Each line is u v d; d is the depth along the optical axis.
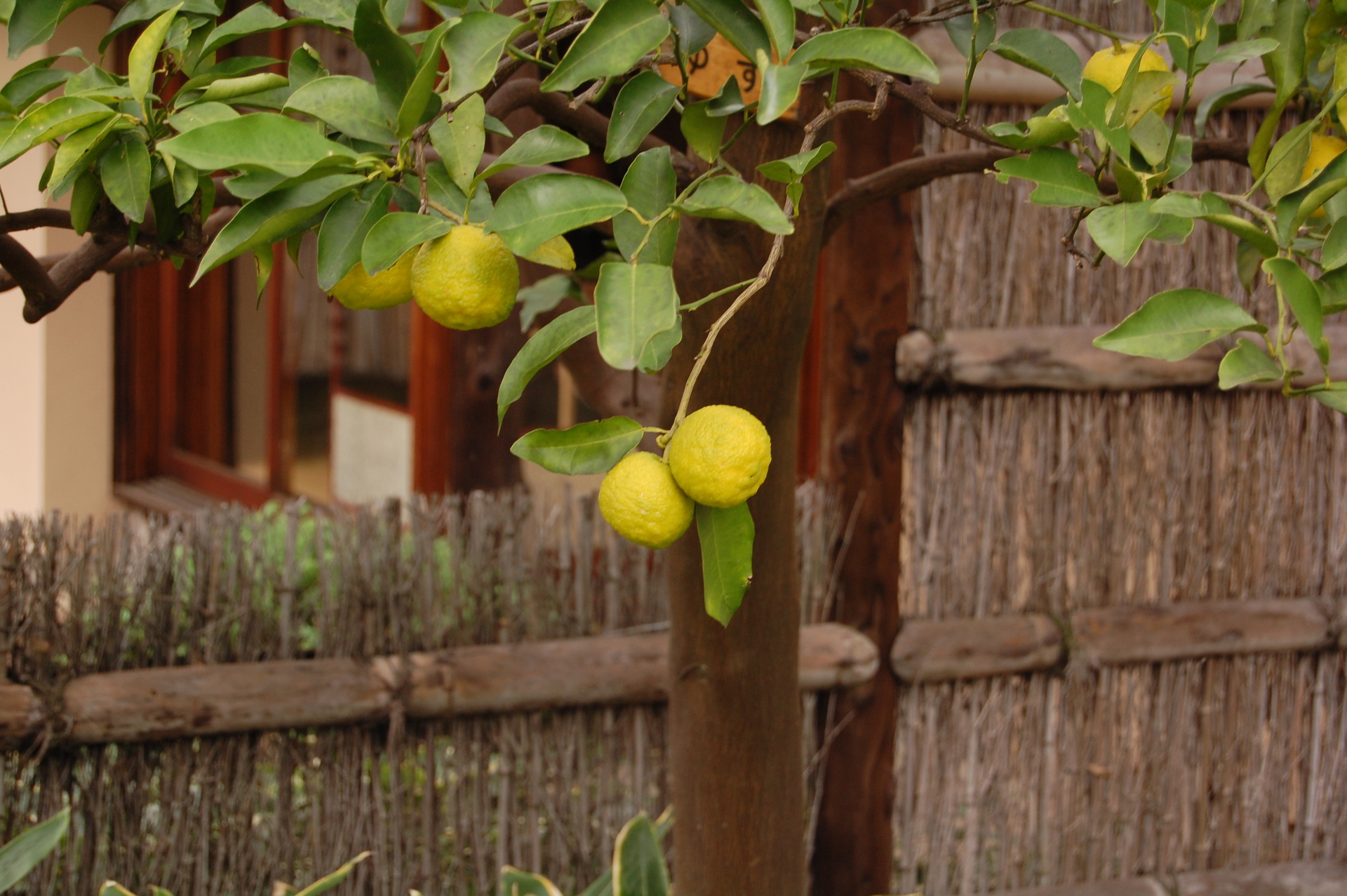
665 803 3.01
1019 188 3.00
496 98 1.45
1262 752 3.38
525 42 1.47
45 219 1.25
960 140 2.90
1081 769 3.25
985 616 3.14
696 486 1.01
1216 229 3.14
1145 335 1.12
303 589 2.89
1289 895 3.34
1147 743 3.29
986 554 3.13
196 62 1.32
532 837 2.91
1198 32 1.13
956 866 3.21
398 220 1.04
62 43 4.73
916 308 2.99
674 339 1.05
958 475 3.09
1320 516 3.36
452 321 1.06
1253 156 1.37
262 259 1.23
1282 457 3.31
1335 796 3.44
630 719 2.96
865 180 1.80
